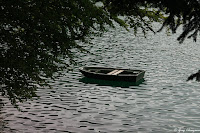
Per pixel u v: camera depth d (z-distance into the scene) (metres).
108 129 18.83
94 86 28.05
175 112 22.11
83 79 29.77
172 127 19.45
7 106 21.41
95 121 19.97
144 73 31.62
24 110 21.03
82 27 13.68
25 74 12.84
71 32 13.47
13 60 12.15
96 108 22.36
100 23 13.86
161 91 27.27
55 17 12.83
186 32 6.16
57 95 24.56
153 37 61.66
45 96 24.02
